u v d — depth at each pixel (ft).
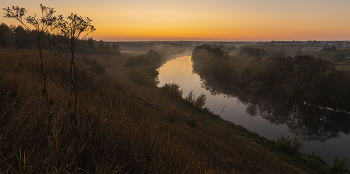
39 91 9.12
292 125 81.35
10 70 13.78
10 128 5.67
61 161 4.91
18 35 147.33
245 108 100.53
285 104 111.86
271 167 35.78
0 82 8.78
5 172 4.45
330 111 99.30
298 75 126.00
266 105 108.78
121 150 7.13
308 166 42.45
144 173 6.50
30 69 16.81
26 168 4.61
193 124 44.83
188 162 7.39
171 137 10.19
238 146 42.96
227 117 85.40
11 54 20.95
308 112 98.48
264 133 70.95
